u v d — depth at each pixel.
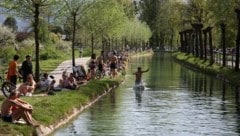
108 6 68.31
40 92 39.09
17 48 86.12
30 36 106.69
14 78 36.69
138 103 41.00
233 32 77.69
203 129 30.28
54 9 49.84
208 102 42.09
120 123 31.81
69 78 42.22
